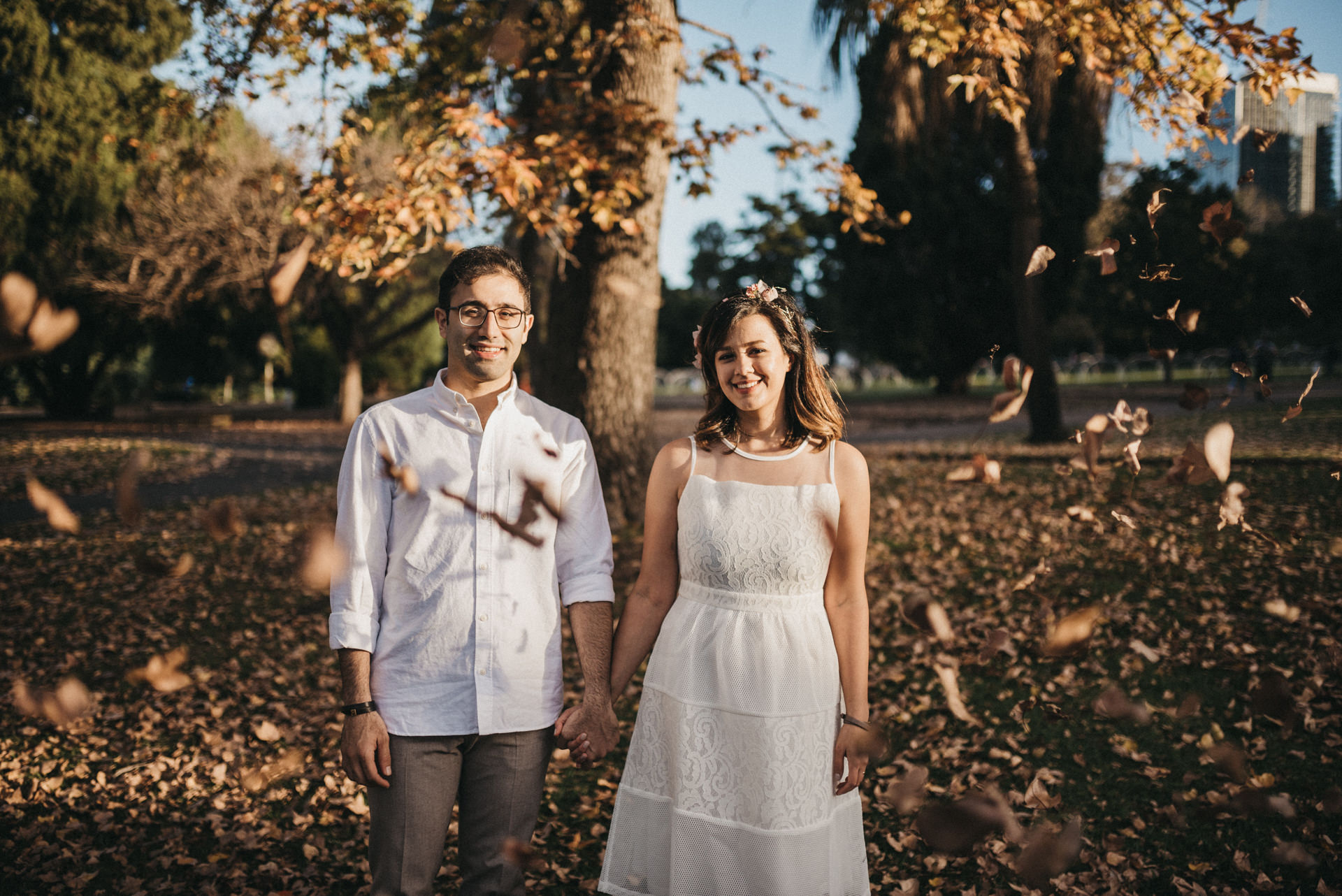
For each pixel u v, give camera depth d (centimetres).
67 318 97
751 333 207
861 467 214
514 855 170
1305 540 667
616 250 759
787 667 203
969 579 643
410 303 2814
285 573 749
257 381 4778
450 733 193
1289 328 3200
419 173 547
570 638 568
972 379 4288
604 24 721
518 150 566
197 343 3080
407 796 191
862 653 212
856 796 220
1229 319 2539
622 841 215
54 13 1138
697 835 202
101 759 412
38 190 1920
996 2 461
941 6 477
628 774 217
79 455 1692
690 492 212
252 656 555
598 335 771
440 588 194
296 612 643
